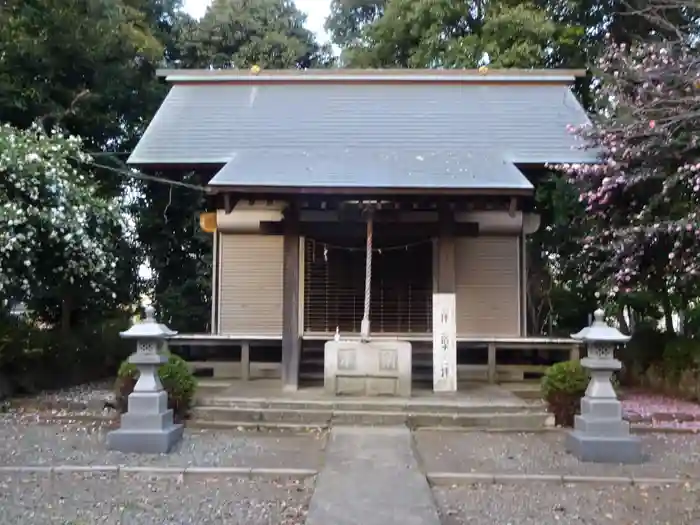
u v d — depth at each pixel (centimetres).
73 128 1354
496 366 1059
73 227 914
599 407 652
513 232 1038
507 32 1449
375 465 592
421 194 837
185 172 1113
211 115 1195
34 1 1164
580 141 1062
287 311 923
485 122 1165
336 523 436
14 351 977
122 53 1370
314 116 1197
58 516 474
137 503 509
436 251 1066
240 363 1101
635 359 1168
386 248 1080
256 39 1914
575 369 795
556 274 1462
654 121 836
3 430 771
